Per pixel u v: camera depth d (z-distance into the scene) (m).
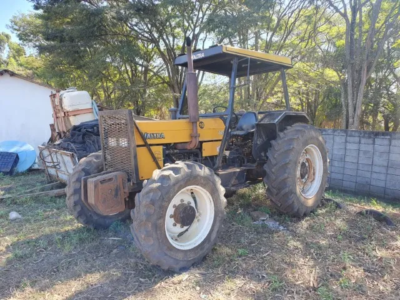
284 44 9.65
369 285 2.22
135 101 12.66
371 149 4.76
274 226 3.36
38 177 6.58
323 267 2.47
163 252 2.34
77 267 2.54
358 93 6.91
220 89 8.66
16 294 2.18
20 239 3.18
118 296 2.13
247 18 8.34
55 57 10.66
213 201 2.69
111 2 10.52
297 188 3.49
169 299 2.08
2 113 9.09
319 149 3.86
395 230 3.21
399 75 10.12
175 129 3.14
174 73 11.75
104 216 3.38
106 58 10.29
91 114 6.59
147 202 2.31
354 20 7.06
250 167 3.68
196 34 10.27
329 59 8.54
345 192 5.13
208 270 2.46
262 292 2.15
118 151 2.92
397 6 6.90
